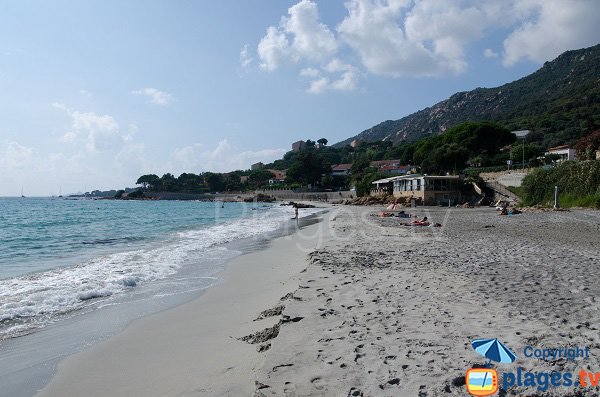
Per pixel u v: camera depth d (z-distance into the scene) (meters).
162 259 14.62
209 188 167.50
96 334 6.57
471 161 75.88
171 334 6.47
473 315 6.29
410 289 8.13
